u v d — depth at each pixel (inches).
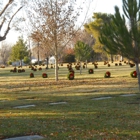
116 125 323.0
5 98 596.4
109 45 469.1
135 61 478.9
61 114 397.1
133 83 813.9
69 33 981.2
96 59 3331.7
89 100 527.8
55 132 297.0
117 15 461.4
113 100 518.9
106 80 935.7
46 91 700.7
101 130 301.7
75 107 452.8
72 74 1017.5
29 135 289.4
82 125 326.3
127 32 455.8
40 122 347.3
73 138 272.2
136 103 480.1
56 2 964.6
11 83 965.8
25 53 2893.7
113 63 2586.1
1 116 394.9
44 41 972.6
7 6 836.0
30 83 933.2
